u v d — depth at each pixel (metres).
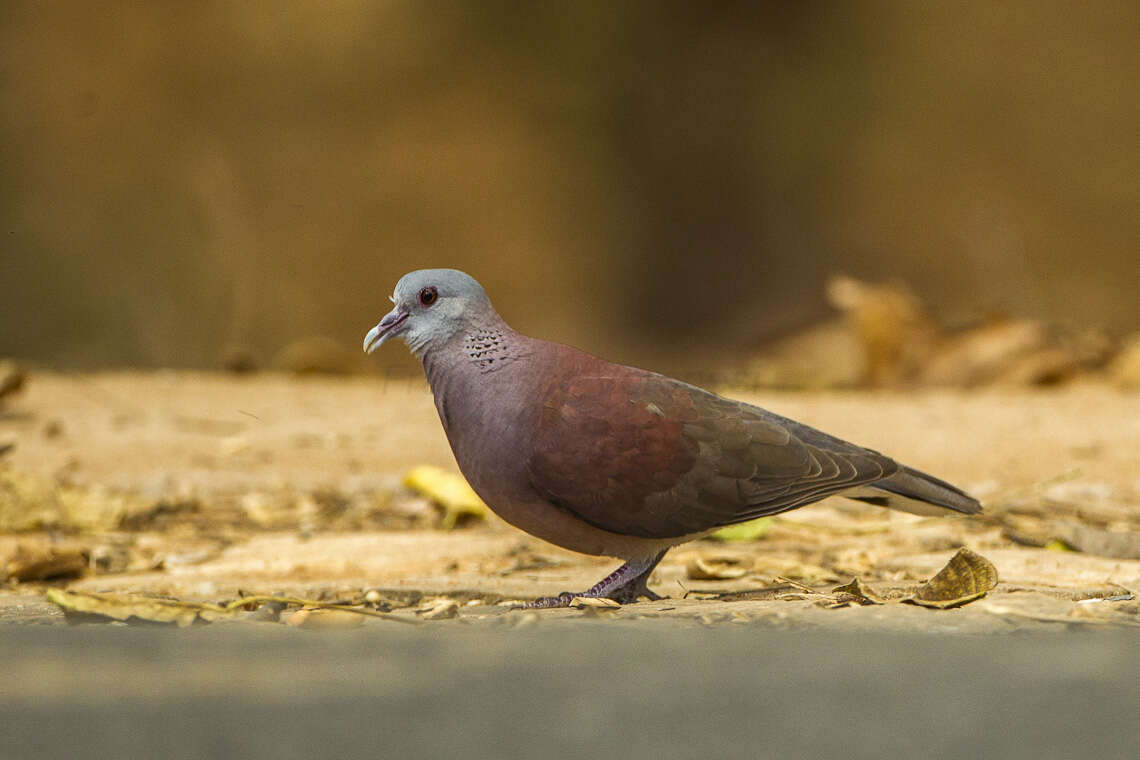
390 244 28.31
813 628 5.22
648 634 5.09
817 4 32.03
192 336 25.42
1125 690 4.03
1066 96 30.59
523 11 30.78
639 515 6.23
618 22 31.30
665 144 31.48
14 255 24.81
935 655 4.60
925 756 3.39
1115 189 29.98
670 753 3.48
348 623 5.47
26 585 7.47
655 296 30.98
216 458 11.21
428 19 29.92
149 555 8.50
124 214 25.69
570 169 30.78
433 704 3.97
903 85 31.52
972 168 30.75
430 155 29.23
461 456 6.38
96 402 13.63
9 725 3.75
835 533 8.58
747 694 4.07
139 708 3.90
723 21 32.03
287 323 26.34
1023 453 10.92
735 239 31.50
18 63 26.12
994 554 7.49
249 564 8.04
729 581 7.23
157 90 26.91
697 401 6.36
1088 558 7.43
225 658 4.67
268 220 27.19
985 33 31.20
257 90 27.97
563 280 30.14
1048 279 29.38
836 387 15.47
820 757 3.37
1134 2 30.55
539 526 6.39
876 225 31.05
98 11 26.81
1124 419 12.20
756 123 31.81
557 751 3.42
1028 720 3.77
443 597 6.77
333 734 3.58
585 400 6.19
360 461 11.20
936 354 15.19
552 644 4.87
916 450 11.05
